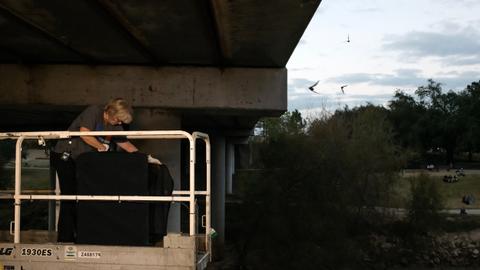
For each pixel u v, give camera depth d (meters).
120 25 8.46
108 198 5.45
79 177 5.53
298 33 8.69
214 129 33.94
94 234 5.50
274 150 31.75
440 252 37.59
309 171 31.45
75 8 7.38
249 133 36.12
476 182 66.06
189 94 11.23
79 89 11.09
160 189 5.64
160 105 11.16
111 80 11.18
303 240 30.14
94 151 5.71
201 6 7.49
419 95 103.75
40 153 78.88
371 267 33.94
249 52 10.01
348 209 32.84
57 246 5.54
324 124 34.28
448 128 97.25
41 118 20.67
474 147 95.31
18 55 10.44
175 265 5.36
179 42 9.42
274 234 30.20
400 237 35.97
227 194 55.19
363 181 34.09
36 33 8.71
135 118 11.37
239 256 31.84
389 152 35.97
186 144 34.50
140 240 5.44
